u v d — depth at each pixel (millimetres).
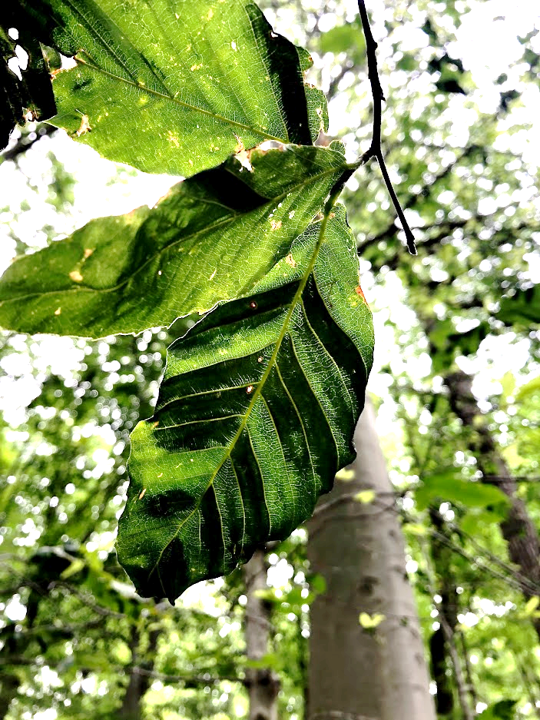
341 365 132
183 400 130
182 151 114
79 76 107
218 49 107
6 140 105
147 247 99
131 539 130
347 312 128
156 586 131
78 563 496
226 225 104
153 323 107
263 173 102
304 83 110
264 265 110
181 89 109
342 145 110
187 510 133
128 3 101
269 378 132
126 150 114
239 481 135
